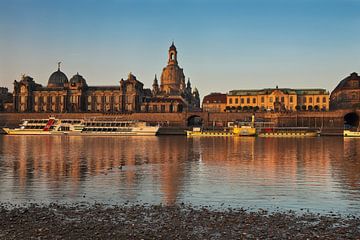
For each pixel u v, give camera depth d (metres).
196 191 40.38
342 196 38.25
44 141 130.75
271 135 183.38
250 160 69.38
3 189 40.84
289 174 52.06
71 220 28.73
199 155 78.88
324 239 24.84
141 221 28.56
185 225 27.58
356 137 170.38
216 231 26.30
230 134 185.75
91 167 58.59
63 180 46.50
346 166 60.62
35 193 38.94
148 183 44.81
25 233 25.64
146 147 102.50
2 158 70.94
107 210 31.80
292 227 27.30
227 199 36.75
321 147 103.31
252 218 29.50
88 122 191.62
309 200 36.50
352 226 27.72
